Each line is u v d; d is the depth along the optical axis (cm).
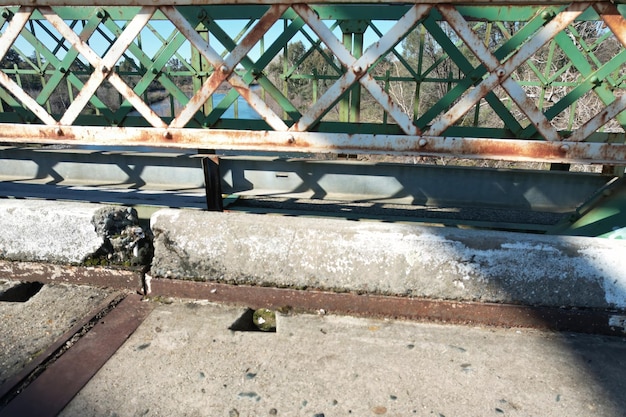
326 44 187
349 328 180
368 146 204
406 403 140
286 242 188
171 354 163
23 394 143
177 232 195
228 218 196
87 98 210
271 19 187
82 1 187
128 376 152
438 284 181
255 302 195
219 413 136
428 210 359
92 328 178
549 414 137
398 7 305
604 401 142
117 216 207
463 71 257
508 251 175
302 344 169
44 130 221
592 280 172
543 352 166
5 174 392
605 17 168
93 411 137
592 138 299
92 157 371
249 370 155
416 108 353
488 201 326
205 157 332
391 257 182
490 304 179
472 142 197
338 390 145
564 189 314
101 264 207
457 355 163
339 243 185
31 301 196
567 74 1163
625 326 174
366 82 192
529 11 264
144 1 185
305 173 340
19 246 212
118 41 198
